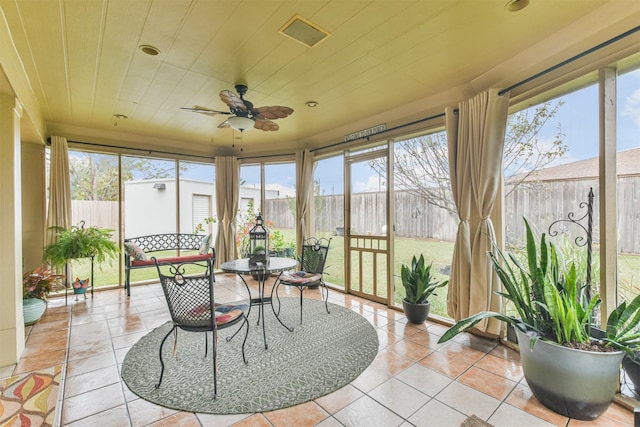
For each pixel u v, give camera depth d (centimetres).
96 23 194
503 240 265
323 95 320
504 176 285
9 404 184
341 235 466
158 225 517
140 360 237
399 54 236
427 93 317
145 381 208
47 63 245
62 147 404
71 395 192
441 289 359
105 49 226
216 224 573
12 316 233
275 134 485
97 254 397
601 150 195
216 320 213
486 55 238
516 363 232
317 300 408
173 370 223
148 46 222
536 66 232
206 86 295
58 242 374
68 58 238
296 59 243
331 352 252
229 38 213
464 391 196
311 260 388
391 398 189
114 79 276
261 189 568
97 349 255
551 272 199
